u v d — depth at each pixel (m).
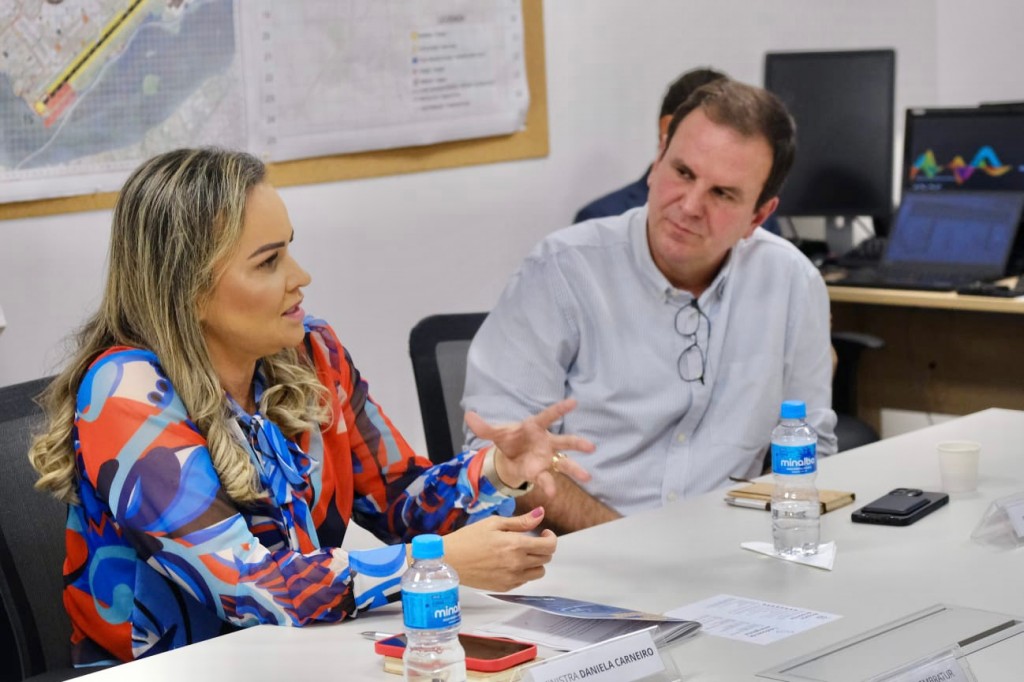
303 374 1.66
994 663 1.24
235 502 1.53
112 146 2.80
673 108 3.18
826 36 4.45
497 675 1.21
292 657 1.32
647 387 2.33
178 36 2.88
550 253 2.38
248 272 1.51
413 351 2.38
